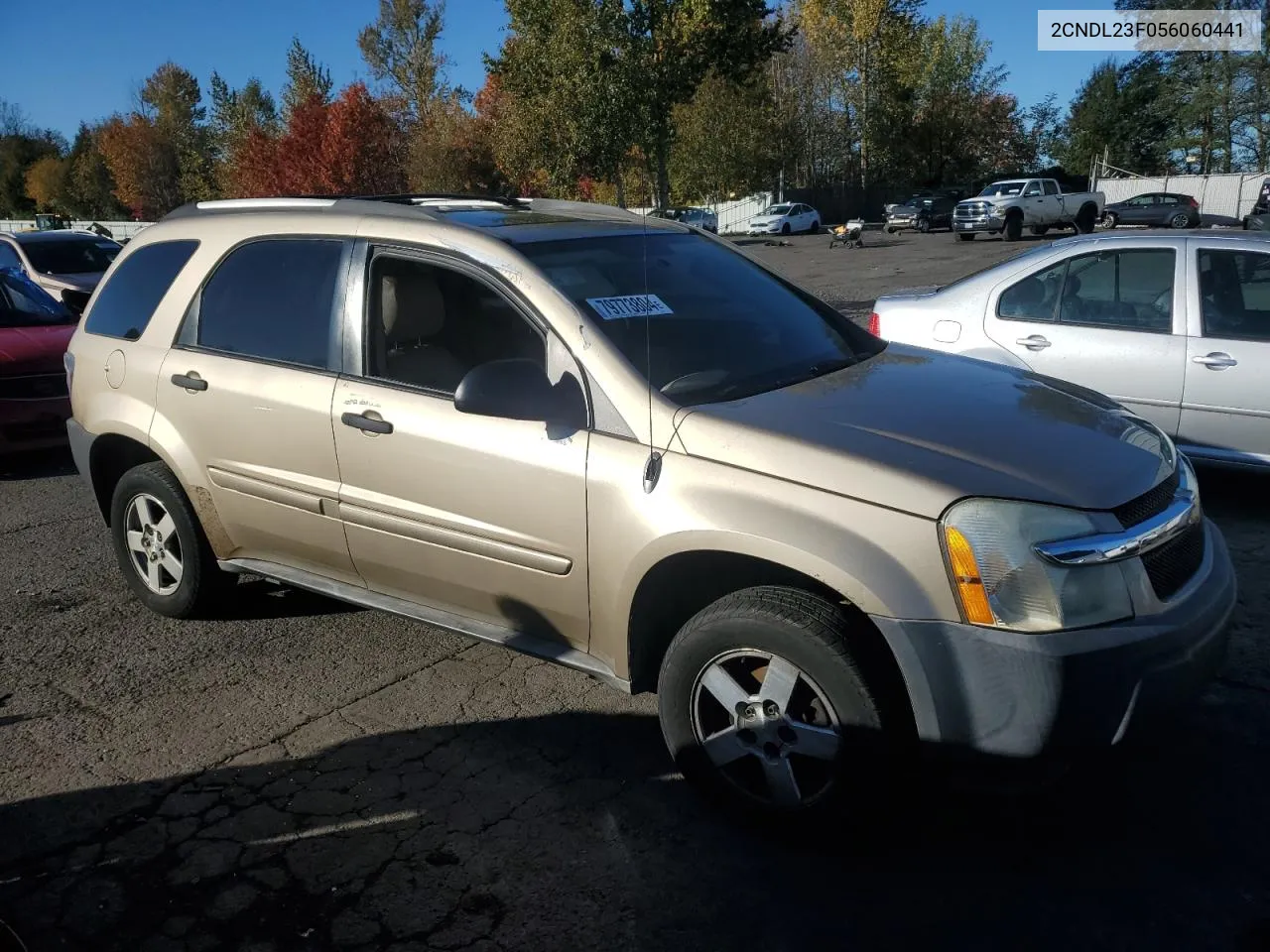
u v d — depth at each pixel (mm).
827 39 55094
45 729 3834
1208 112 44719
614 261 3758
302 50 42062
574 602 3303
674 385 3230
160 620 4840
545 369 3418
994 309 6281
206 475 4293
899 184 57094
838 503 2773
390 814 3229
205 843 3113
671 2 29781
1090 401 3564
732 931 2674
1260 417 5375
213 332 4305
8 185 80250
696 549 2936
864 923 2684
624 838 3076
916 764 2881
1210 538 3250
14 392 7598
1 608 5062
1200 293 5602
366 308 3807
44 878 2969
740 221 53656
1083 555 2641
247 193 42719
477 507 3441
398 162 42781
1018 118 60531
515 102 32625
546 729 3727
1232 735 3508
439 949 2648
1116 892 2771
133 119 63625
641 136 30469
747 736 2988
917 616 2660
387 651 4422
